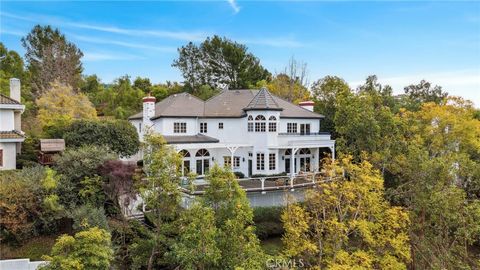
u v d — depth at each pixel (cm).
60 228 1867
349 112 2823
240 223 1456
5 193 1689
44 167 2214
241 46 6506
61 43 5862
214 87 6519
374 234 1817
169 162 1677
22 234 1736
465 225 1852
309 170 3734
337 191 1806
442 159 2088
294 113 3806
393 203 2427
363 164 1909
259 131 3506
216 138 3644
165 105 3781
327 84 5038
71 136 2708
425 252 1916
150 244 1712
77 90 5784
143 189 1691
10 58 5522
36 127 3534
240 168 3616
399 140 2662
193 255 1397
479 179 2188
